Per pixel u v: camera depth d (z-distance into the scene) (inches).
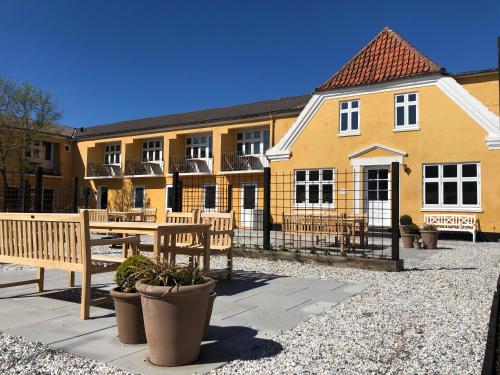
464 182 681.0
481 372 133.7
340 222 425.7
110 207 1288.1
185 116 1299.2
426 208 703.1
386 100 752.3
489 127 658.8
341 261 365.4
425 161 708.7
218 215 324.5
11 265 370.9
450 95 692.7
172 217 356.2
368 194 751.1
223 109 1263.5
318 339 177.9
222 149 1058.1
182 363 149.1
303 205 825.5
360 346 170.1
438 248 542.0
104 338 175.3
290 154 843.4
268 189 420.2
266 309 225.6
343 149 789.2
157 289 144.7
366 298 252.1
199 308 151.2
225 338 178.1
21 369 144.0
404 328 193.9
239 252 423.2
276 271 347.3
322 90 816.3
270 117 970.1
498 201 647.1
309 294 262.4
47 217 219.5
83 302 201.3
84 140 1357.0
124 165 1246.9
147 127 1189.1
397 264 342.6
